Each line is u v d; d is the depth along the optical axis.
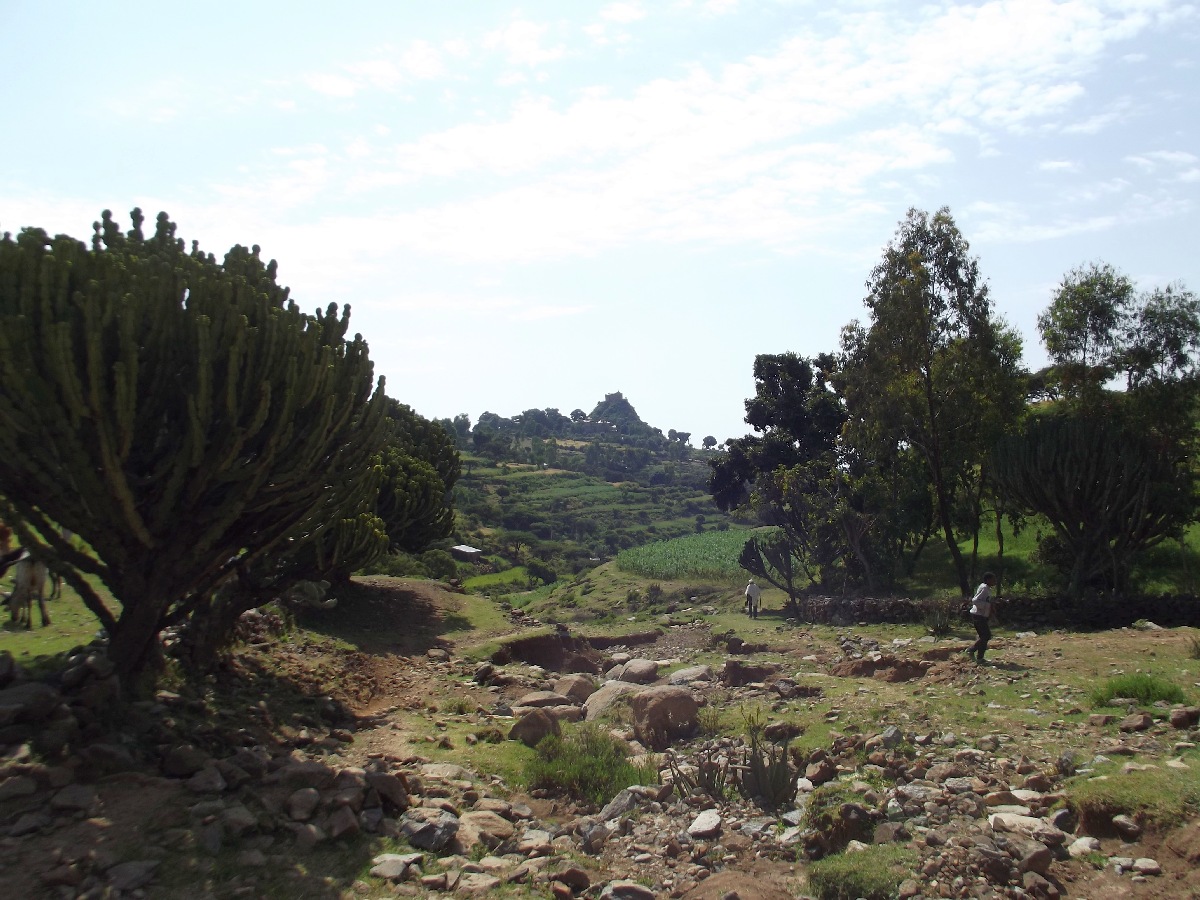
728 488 50.69
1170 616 21.59
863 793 9.14
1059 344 26.05
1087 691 12.93
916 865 7.39
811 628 25.59
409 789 9.41
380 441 13.06
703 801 9.90
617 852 8.69
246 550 12.71
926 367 27.33
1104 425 25.23
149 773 8.37
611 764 11.20
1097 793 7.95
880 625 24.91
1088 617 22.20
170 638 12.84
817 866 7.68
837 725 12.30
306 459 10.87
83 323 8.93
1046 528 33.38
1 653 8.82
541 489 128.50
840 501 31.25
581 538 100.88
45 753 7.87
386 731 12.68
